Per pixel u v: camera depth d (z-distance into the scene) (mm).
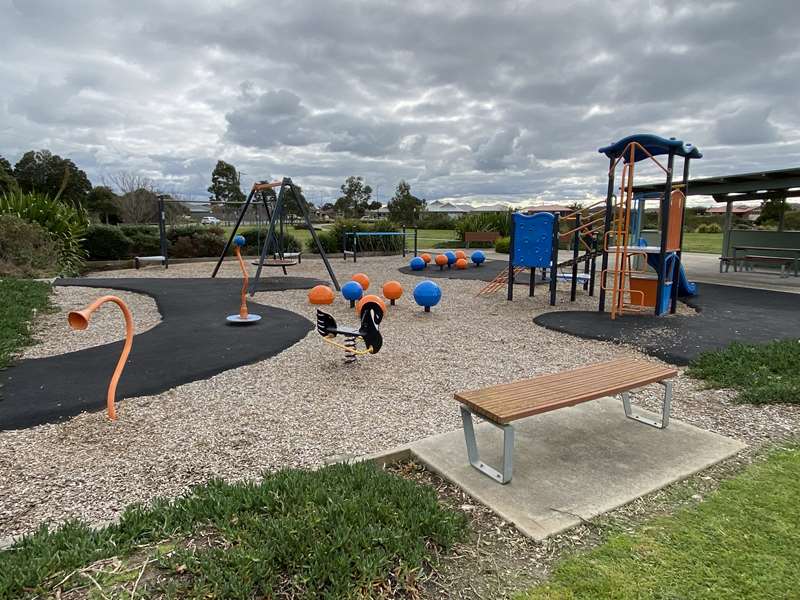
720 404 4117
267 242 10164
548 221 9203
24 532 2461
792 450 3248
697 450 3240
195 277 12773
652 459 3127
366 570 1949
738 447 3279
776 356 4965
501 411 2756
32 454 3273
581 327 7039
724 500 2654
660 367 3682
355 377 4926
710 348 5738
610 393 3164
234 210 23406
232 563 1940
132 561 1998
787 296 9664
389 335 6824
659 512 2570
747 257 13320
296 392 4488
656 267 8047
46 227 13852
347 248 21016
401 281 12789
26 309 7504
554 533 2383
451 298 10109
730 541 2299
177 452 3316
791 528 2387
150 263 16547
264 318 7547
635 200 10477
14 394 4285
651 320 7488
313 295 8977
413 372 5109
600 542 2326
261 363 5367
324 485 2557
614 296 7586
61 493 2824
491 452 3250
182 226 18891
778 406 4020
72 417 3873
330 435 3588
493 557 2223
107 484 2918
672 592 1981
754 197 14273
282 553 1995
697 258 18328
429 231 40906
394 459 3199
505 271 11828
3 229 11969
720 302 9000
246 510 2346
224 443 3455
